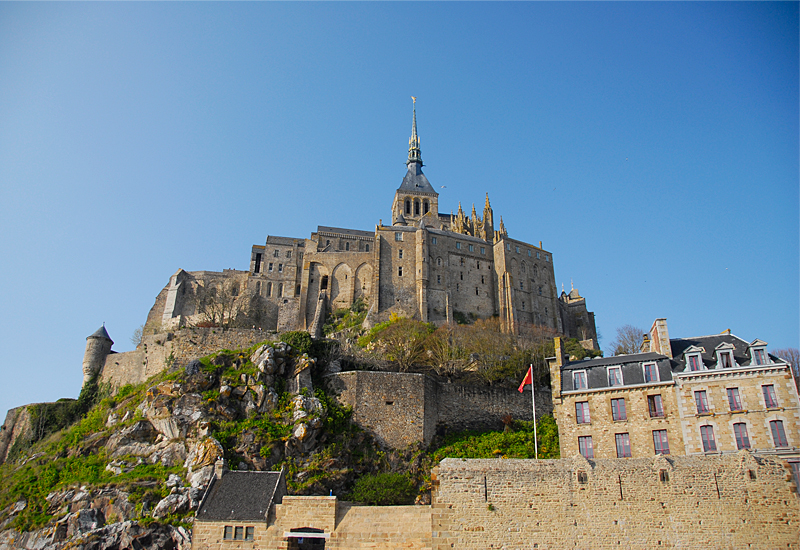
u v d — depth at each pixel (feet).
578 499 124.26
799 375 253.65
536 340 348.38
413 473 214.48
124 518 197.36
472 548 123.54
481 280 451.94
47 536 198.08
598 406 172.96
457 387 246.88
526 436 228.63
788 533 115.14
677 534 118.73
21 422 296.71
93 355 315.78
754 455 121.49
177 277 431.84
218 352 256.32
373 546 136.67
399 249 440.04
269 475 173.27
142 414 237.86
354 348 304.50
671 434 163.02
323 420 224.94
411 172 583.17
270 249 449.89
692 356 170.40
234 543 151.53
